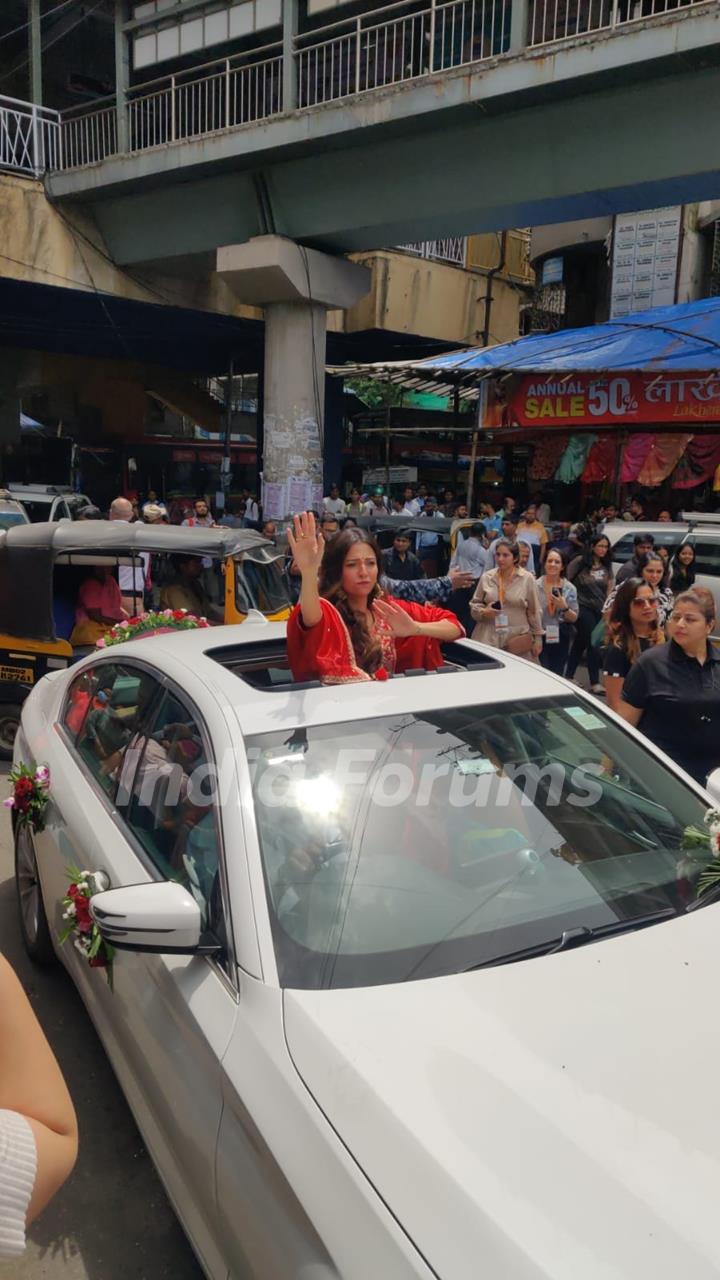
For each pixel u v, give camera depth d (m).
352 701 2.79
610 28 11.21
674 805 2.83
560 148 12.66
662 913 2.41
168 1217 2.74
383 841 2.43
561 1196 1.57
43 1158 1.10
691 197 12.88
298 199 15.21
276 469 16.52
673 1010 2.02
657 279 16.73
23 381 23.11
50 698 4.21
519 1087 1.79
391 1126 1.71
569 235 18.62
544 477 15.18
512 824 2.59
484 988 2.07
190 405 25.27
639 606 4.55
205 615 6.88
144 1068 2.42
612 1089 1.80
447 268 21.56
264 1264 1.75
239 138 14.65
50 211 17.11
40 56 17.17
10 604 6.58
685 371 12.73
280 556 7.54
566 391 14.05
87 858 2.93
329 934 2.19
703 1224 1.53
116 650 3.66
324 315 16.45
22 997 1.19
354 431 25.58
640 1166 1.63
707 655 3.87
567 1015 1.99
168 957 2.34
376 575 3.29
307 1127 1.76
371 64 15.34
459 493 22.25
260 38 15.83
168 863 2.58
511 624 7.54
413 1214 1.57
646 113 11.82
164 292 18.56
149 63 16.70
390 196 14.37
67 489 16.20
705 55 10.81
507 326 23.33
